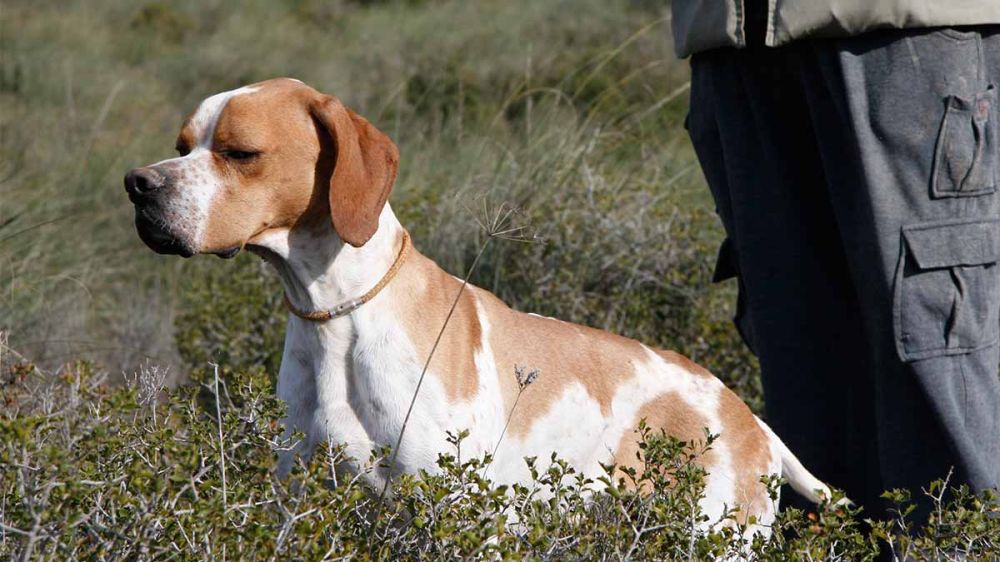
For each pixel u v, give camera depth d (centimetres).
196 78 2489
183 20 2962
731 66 769
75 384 700
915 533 718
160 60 2623
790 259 764
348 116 623
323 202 625
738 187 774
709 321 1026
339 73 2312
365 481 618
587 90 1766
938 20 680
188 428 602
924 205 698
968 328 701
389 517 562
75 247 1255
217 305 1051
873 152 700
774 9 712
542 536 519
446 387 626
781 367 768
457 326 649
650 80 1786
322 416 622
